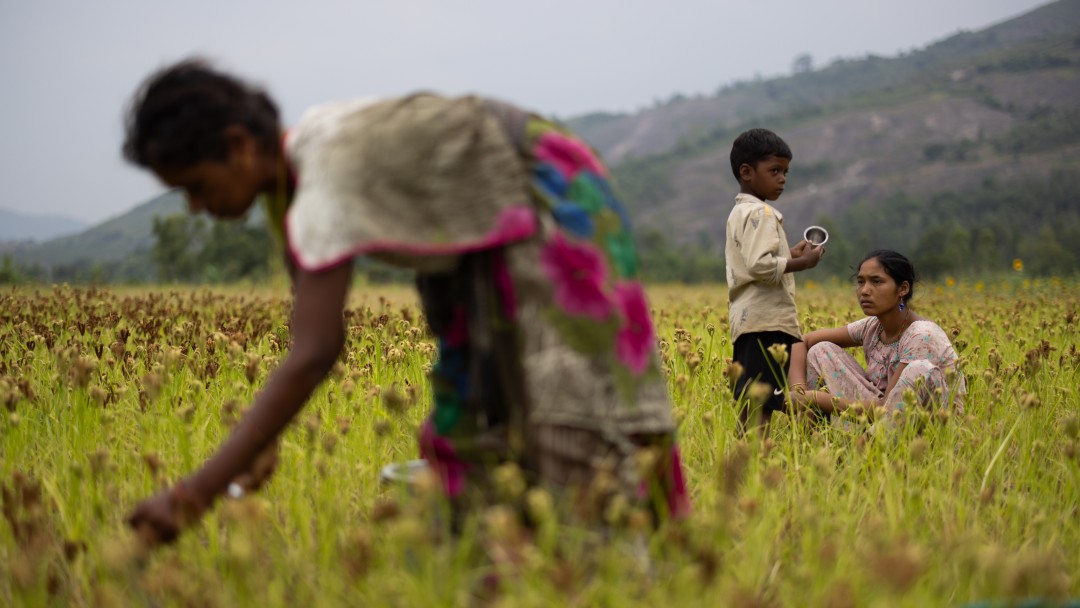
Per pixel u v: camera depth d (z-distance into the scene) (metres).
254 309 7.88
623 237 2.49
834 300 12.59
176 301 9.80
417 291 2.72
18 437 3.55
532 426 2.41
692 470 3.59
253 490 2.58
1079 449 3.82
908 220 144.38
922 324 5.13
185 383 4.40
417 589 2.33
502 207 2.36
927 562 2.78
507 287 2.41
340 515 3.15
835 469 3.85
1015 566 2.47
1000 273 19.28
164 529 2.40
